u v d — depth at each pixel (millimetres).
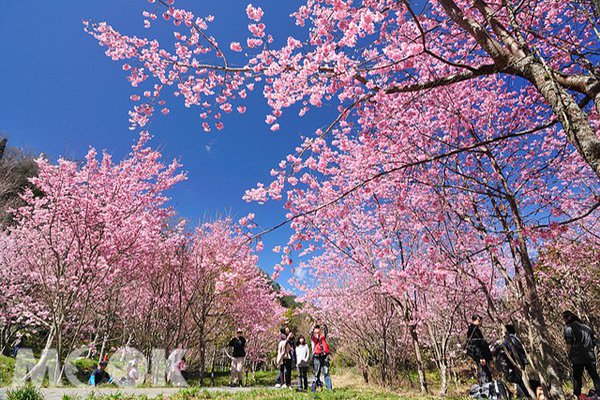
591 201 5477
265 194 4758
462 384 9719
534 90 5340
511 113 5762
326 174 5777
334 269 11117
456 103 5641
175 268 10773
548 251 7230
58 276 8156
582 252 7027
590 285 8555
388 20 4434
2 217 15180
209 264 10070
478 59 5523
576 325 5699
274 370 22969
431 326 9219
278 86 4203
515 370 5691
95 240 8875
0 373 7973
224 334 12562
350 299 11391
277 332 19062
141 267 10602
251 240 3754
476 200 5605
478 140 5418
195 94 5359
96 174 9211
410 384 9906
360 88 4145
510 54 2982
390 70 3830
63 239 9211
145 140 9664
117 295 10984
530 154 5641
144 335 10836
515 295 5004
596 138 2328
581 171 5352
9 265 12438
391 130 5172
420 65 5090
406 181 5309
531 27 3930
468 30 3221
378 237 8055
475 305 6910
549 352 4398
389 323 10273
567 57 4172
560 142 5621
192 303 9977
